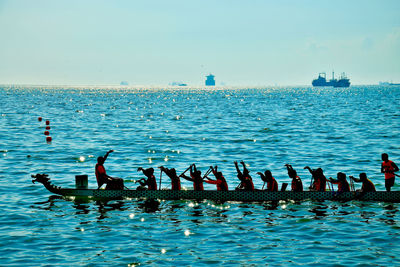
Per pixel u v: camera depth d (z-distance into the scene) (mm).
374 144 34281
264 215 15414
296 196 17344
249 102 117875
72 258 11398
